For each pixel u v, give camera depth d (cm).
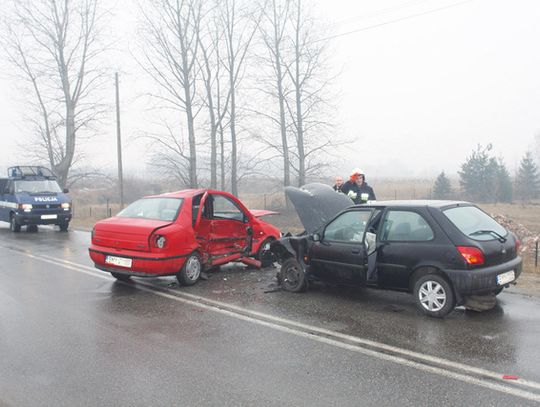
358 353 453
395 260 594
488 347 464
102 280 807
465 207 615
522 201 3409
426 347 467
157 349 469
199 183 2620
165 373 409
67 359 442
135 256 704
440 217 570
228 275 838
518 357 438
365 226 627
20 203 1603
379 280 614
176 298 677
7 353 458
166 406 349
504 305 614
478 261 535
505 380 389
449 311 554
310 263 686
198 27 2425
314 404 349
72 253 1142
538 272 842
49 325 549
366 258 618
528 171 3925
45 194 1675
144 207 798
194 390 375
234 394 367
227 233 851
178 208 762
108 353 458
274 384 385
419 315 576
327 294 695
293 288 705
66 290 730
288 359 440
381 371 409
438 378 394
